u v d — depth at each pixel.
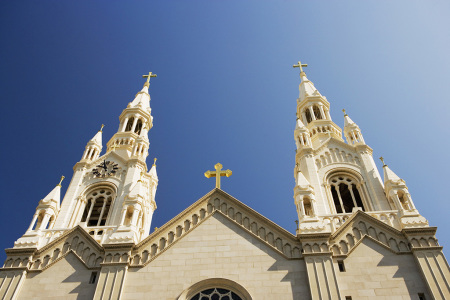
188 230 39.66
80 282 36.19
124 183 50.59
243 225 39.84
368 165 49.16
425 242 36.75
